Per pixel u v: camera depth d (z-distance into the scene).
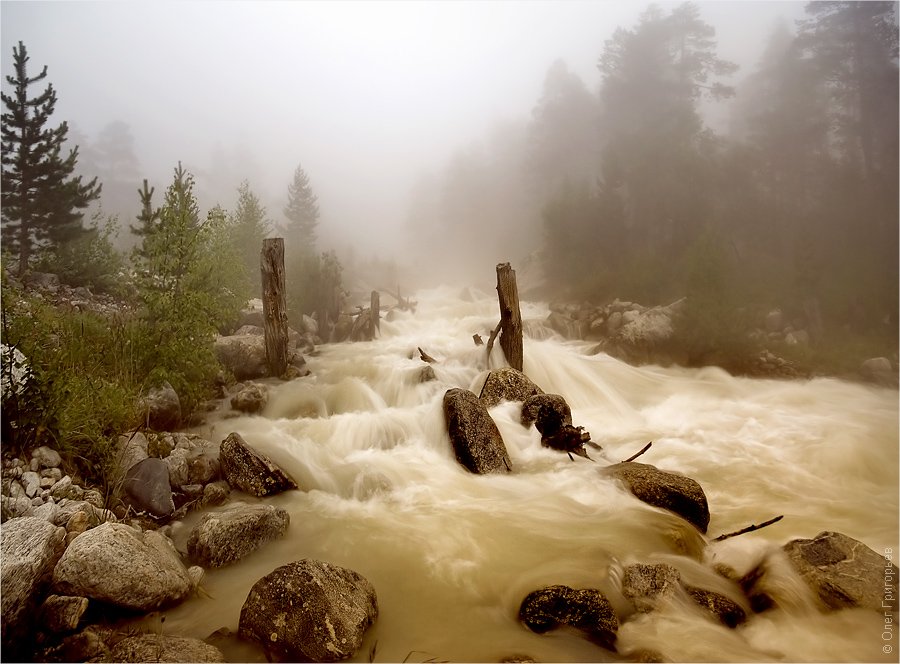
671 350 13.88
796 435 8.26
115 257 14.19
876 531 5.16
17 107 13.84
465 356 11.93
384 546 4.56
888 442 7.62
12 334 4.88
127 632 3.11
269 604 3.20
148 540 3.84
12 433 4.39
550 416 7.82
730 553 4.63
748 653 3.27
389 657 3.16
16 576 2.80
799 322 15.16
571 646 3.31
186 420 7.34
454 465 6.75
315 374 11.22
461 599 3.83
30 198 14.20
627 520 4.98
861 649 3.32
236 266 11.34
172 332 6.80
